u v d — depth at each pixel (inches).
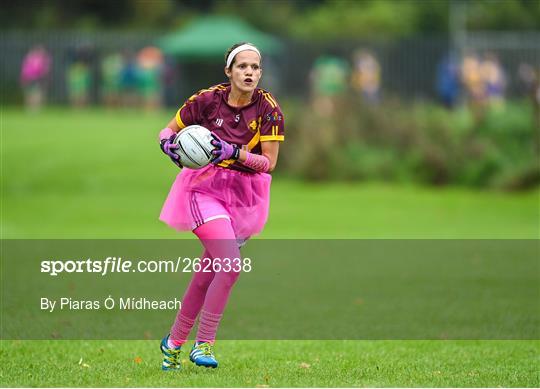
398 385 1005.8
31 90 5871.1
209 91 1064.2
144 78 6067.9
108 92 6117.1
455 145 4072.3
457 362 1162.6
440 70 5590.6
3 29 7785.4
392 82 5762.8
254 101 1058.1
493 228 2807.6
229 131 1060.5
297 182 4042.8
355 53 5797.2
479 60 5728.3
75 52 6127.0
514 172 3873.0
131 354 1202.6
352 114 4229.8
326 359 1181.1
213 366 1053.8
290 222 2928.2
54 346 1256.8
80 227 2778.1
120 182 3831.2
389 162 4079.7
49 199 3449.8
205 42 6127.0
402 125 4173.2
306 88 5748.0
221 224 1040.2
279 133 1057.5
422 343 1307.8
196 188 1056.2
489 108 4394.7
